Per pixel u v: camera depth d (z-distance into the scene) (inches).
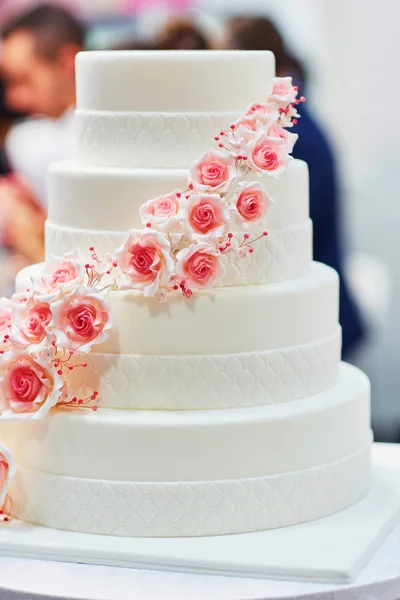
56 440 105.7
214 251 102.2
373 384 258.2
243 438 103.7
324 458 109.1
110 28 228.8
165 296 102.8
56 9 194.2
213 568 98.3
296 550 100.3
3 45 192.5
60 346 103.3
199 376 104.7
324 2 249.6
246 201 102.8
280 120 110.2
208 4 236.2
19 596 95.0
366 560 101.3
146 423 102.3
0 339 108.7
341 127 257.8
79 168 109.8
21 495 109.4
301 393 110.3
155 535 103.7
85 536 104.4
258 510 105.3
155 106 107.7
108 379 105.6
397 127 256.8
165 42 172.9
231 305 104.3
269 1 245.8
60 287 104.3
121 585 96.1
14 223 188.2
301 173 112.2
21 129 192.7
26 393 106.4
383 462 128.2
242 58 108.0
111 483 103.7
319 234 164.2
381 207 260.8
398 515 113.0
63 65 192.9
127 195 106.0
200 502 103.5
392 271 261.7
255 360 106.1
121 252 102.7
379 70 255.0
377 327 229.3
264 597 93.0
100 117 110.0
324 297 112.0
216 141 107.6
